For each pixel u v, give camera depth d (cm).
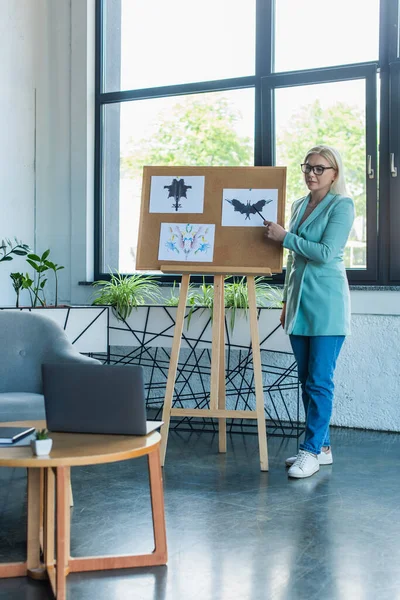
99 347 464
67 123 568
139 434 243
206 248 393
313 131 498
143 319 494
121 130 565
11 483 350
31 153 559
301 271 374
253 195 393
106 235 570
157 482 242
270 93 507
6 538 270
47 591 223
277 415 507
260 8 509
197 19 537
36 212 565
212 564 243
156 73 551
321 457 384
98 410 245
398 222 473
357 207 484
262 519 291
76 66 565
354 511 301
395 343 472
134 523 285
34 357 355
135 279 536
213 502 315
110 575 235
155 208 406
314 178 375
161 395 548
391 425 475
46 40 570
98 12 565
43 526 244
